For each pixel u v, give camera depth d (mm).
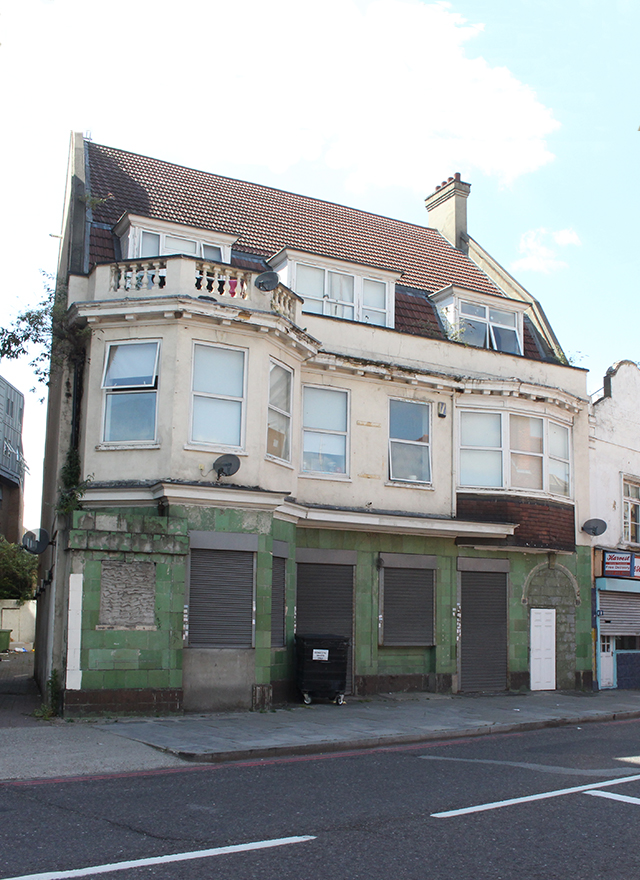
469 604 19484
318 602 17625
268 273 15867
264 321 15445
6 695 16781
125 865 5723
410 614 18656
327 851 6188
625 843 6578
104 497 14898
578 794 8258
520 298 23891
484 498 19344
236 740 11305
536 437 20250
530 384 19750
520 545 19453
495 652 19625
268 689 14750
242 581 14805
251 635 14703
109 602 13391
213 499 14562
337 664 15984
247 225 21344
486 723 14125
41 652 19312
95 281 15883
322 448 17875
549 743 12406
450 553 19297
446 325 21094
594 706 17500
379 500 18266
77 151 20219
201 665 14172
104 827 6777
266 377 15688
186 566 14156
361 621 17953
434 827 6953
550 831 6887
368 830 6816
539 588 20484
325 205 24906
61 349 16219
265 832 6688
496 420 19781
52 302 16391
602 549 21422
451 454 19422
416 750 11555
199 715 13727
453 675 18859
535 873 5820
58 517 15875
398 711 15430
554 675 20406
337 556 17859
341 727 13000
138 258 15680
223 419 15250
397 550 18609
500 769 9789
